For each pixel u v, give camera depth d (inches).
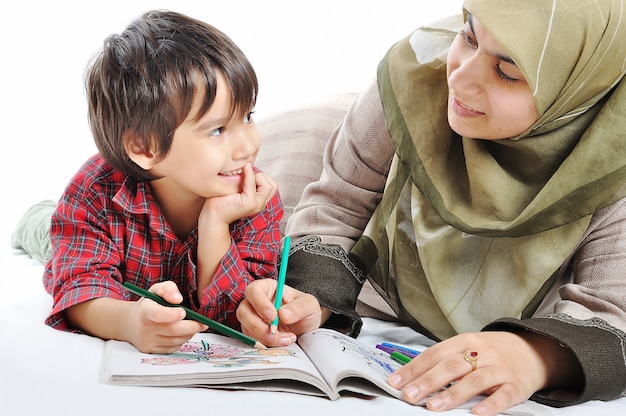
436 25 70.8
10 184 135.1
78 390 46.3
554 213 63.3
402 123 68.4
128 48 59.4
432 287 67.4
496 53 58.2
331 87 133.4
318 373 50.3
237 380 48.6
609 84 61.7
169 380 48.1
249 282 61.2
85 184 62.1
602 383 53.3
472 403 51.3
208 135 58.4
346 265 67.8
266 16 133.5
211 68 57.7
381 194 72.1
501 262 66.2
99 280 59.9
